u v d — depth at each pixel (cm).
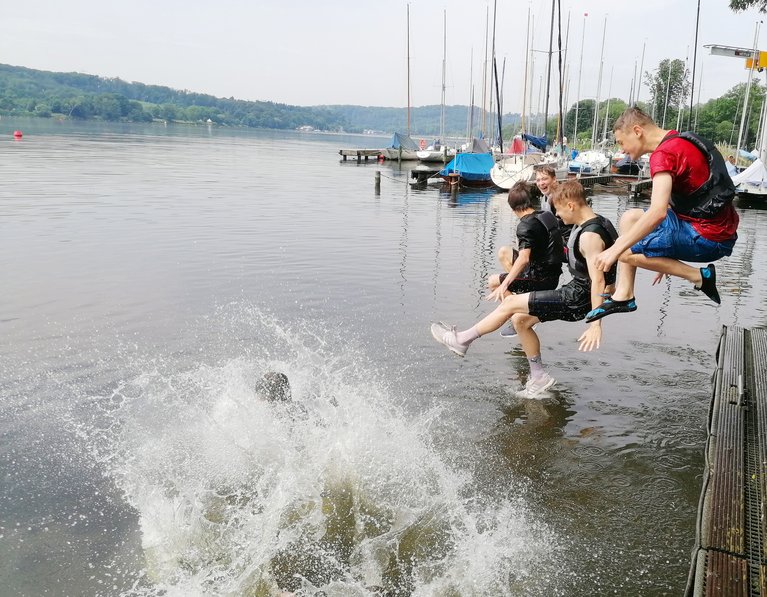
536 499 403
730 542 274
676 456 457
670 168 357
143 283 918
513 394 562
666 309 870
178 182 2473
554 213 586
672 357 667
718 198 365
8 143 4344
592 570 337
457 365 627
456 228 1628
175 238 1291
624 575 333
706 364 649
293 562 345
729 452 352
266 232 1418
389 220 1744
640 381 598
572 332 746
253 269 1035
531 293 515
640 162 3916
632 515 386
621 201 2595
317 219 1681
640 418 519
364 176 3425
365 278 998
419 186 2984
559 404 543
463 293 916
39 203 1697
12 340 667
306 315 786
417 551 354
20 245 1159
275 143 8744
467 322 773
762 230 1800
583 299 502
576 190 490
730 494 310
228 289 902
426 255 1215
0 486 405
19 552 345
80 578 328
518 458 452
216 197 2052
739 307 889
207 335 698
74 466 431
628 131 388
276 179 2916
